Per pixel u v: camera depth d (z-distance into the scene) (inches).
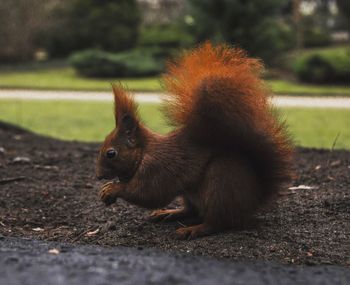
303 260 35.1
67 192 46.4
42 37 251.4
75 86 162.1
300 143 72.9
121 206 43.3
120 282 29.5
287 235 37.9
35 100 130.9
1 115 104.7
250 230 38.2
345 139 79.0
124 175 36.9
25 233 39.6
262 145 36.5
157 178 36.2
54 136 81.7
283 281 30.9
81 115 104.8
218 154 36.4
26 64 234.8
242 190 36.2
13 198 45.3
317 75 165.0
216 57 36.3
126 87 37.6
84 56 190.1
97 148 62.1
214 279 30.2
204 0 175.0
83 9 248.4
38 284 29.2
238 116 34.9
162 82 37.8
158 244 37.0
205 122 36.0
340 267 34.2
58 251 34.0
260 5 173.9
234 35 173.2
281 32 223.9
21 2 234.7
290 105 121.3
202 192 36.5
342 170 50.4
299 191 45.1
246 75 35.1
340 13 311.9
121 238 38.1
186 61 37.0
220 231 37.4
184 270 31.2
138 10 257.0
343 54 168.9
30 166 53.3
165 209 42.5
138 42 242.5
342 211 41.6
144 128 37.0
